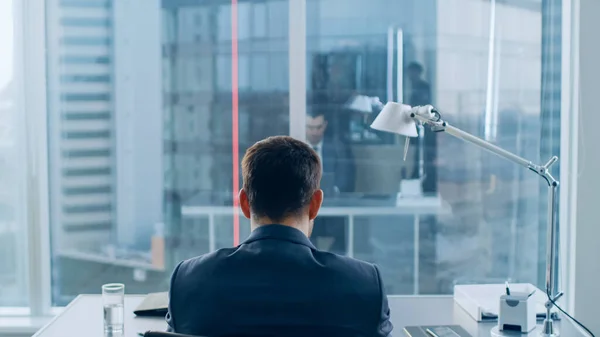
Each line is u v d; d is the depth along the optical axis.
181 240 3.02
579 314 2.74
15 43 2.83
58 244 2.98
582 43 2.67
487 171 2.96
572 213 2.76
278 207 1.27
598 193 2.71
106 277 3.02
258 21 2.88
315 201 1.34
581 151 2.70
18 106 2.86
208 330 1.20
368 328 1.21
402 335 1.76
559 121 2.88
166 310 1.92
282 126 2.93
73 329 1.82
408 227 3.01
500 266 3.02
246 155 1.33
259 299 1.19
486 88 2.90
